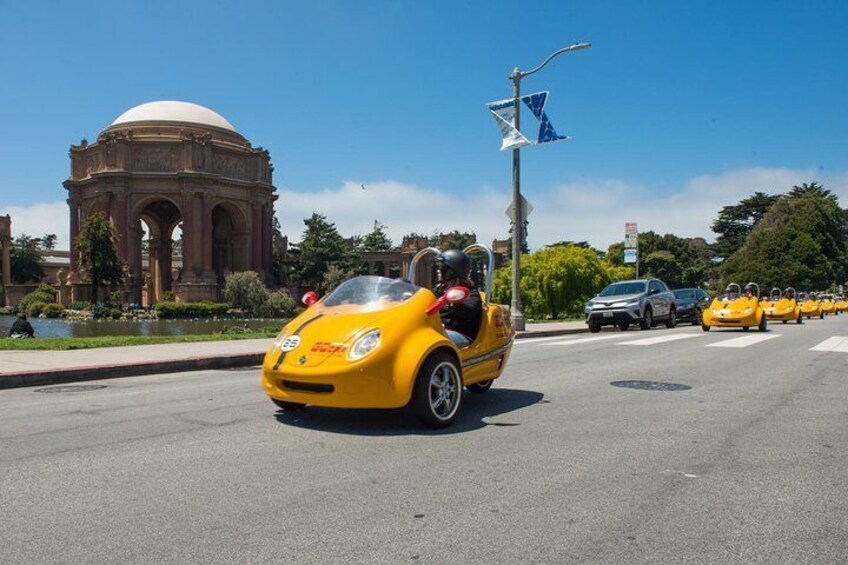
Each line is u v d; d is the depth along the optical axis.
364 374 5.64
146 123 87.19
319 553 3.22
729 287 22.03
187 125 88.56
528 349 14.40
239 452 5.14
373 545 3.32
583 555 3.22
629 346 14.88
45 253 133.88
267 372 6.16
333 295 6.83
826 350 13.65
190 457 4.98
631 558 3.19
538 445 5.40
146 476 4.48
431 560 3.15
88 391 8.65
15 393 8.56
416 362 5.77
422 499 4.02
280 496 4.07
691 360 11.77
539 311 43.59
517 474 4.56
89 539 3.39
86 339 15.35
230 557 3.18
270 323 60.31
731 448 5.33
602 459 4.97
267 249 95.25
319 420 6.37
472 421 6.37
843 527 3.62
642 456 5.07
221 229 96.81
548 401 7.51
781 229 84.31
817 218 83.56
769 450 5.27
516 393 8.09
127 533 3.47
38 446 5.35
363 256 118.62
